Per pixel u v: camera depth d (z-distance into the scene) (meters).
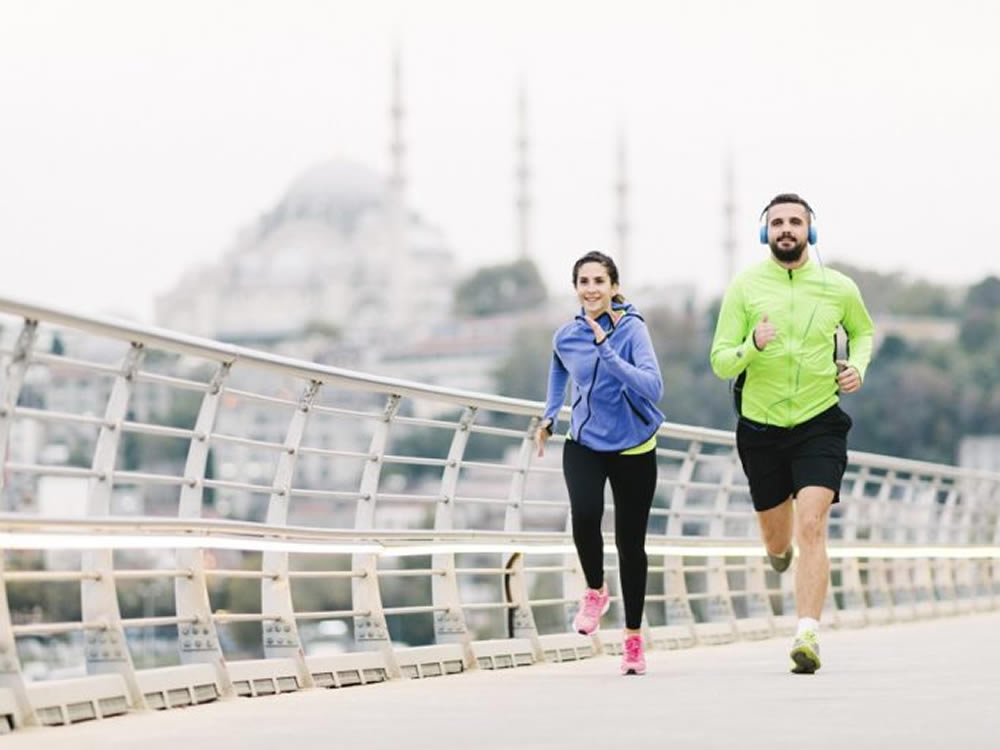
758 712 14.24
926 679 17.73
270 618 16.95
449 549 20.44
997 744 11.88
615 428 17.91
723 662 21.22
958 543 43.56
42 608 144.12
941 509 43.34
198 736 12.49
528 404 22.00
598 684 17.47
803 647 18.27
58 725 13.17
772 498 18.73
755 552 29.50
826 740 12.15
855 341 18.70
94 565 14.43
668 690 16.52
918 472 40.56
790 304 18.39
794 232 18.38
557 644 22.84
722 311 18.69
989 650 23.39
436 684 17.86
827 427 18.41
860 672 18.86
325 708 14.82
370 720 13.73
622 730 12.91
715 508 28.81
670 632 26.03
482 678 18.83
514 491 22.45
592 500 18.00
